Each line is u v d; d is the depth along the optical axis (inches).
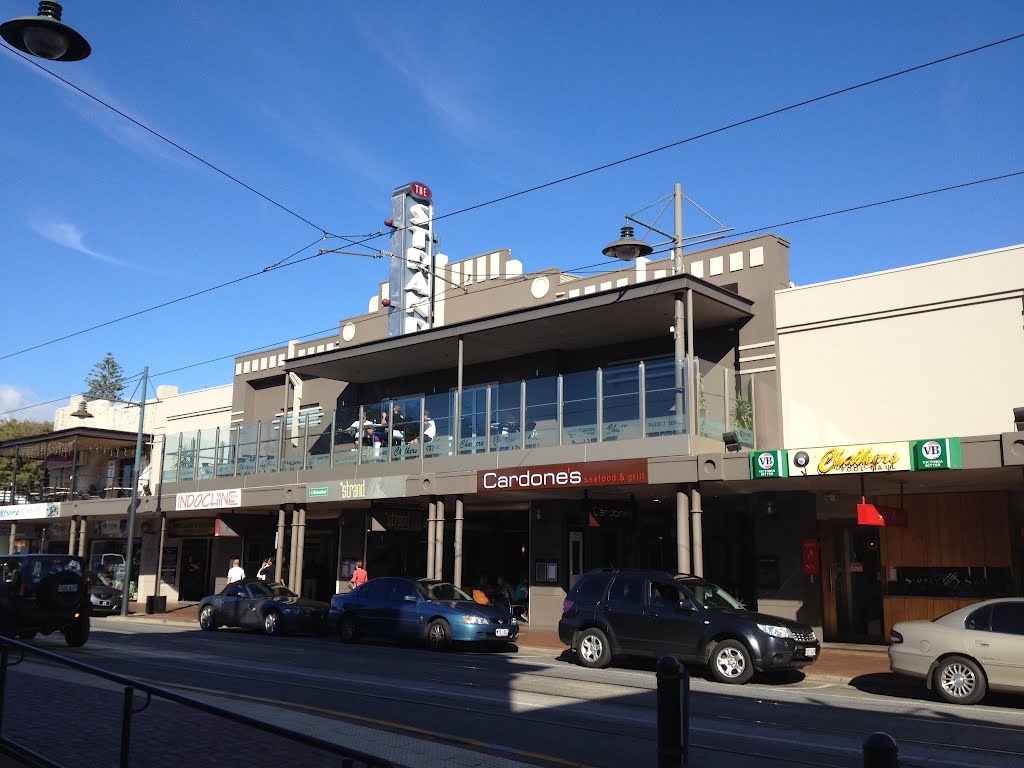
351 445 1048.2
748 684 575.2
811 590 804.6
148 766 254.1
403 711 433.1
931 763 341.7
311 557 1334.9
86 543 1648.6
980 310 767.7
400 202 1178.6
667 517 997.2
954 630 501.7
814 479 736.3
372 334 1234.0
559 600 957.2
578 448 829.2
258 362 1430.9
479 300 1112.8
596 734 386.0
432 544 928.3
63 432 1520.7
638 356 983.6
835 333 837.8
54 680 320.2
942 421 771.4
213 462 1238.9
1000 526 786.8
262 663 625.6
